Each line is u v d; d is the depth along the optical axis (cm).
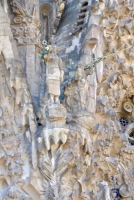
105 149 2352
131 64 2573
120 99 2569
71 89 2292
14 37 2459
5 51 2258
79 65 2325
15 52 2283
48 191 2136
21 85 2227
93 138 2314
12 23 2477
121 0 2559
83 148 2211
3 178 2138
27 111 2209
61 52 2539
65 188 2145
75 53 2508
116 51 2509
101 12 2509
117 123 2412
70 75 2403
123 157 2583
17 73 2233
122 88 2562
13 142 2170
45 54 2206
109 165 2369
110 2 2522
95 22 2489
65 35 2600
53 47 2220
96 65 2408
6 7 2367
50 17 2761
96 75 2400
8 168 2144
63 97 2322
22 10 2481
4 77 2241
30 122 2198
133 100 2719
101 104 2378
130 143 2692
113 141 2436
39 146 2156
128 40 2570
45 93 2206
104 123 2375
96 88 2386
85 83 2292
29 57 2422
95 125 2281
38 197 2147
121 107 2714
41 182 2155
